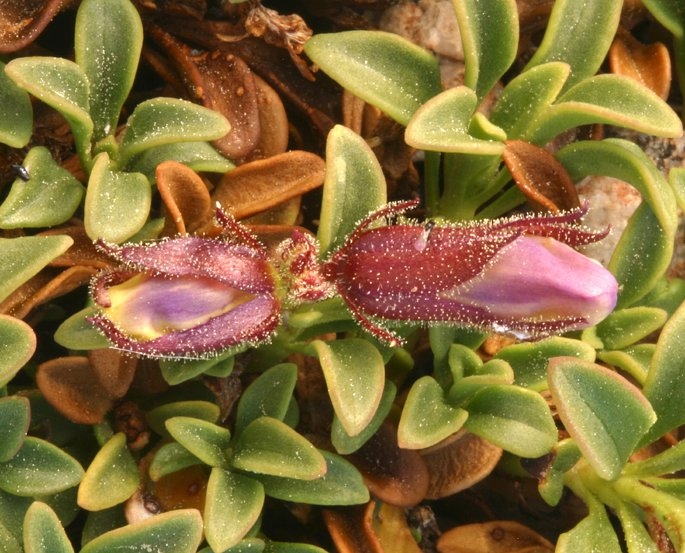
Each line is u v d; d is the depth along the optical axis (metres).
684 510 0.08
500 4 0.08
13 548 0.08
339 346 0.08
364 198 0.08
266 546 0.08
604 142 0.08
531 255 0.07
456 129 0.08
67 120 0.08
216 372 0.08
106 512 0.08
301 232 0.08
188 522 0.08
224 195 0.08
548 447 0.08
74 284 0.08
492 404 0.08
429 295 0.07
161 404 0.08
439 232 0.07
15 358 0.07
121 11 0.08
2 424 0.08
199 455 0.08
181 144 0.08
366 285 0.08
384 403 0.08
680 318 0.08
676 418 0.08
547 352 0.08
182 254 0.07
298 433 0.08
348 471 0.08
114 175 0.08
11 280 0.08
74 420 0.08
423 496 0.08
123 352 0.08
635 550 0.08
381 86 0.08
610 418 0.08
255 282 0.07
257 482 0.08
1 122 0.08
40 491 0.08
